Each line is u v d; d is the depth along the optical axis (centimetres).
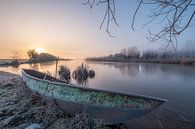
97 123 390
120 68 3450
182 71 2620
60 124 388
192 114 605
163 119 539
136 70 2953
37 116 427
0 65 3941
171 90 1183
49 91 470
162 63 5056
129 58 6981
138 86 1349
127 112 380
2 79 1157
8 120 408
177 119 550
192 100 867
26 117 427
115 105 381
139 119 521
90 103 398
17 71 2333
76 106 417
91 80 1691
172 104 764
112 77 1958
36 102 525
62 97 433
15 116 427
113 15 180
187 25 166
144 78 1880
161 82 1575
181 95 1012
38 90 526
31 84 582
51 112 435
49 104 462
